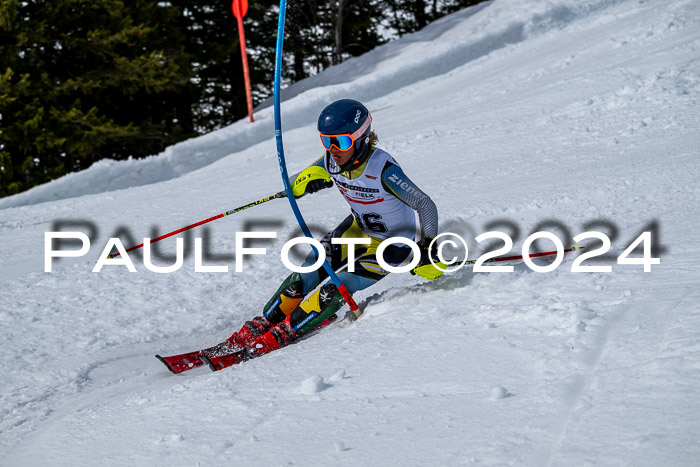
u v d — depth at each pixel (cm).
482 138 1380
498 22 2862
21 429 505
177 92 3136
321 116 579
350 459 336
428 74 2588
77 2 2708
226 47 3416
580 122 1290
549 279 548
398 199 608
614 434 306
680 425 299
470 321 498
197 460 367
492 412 353
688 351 358
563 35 2466
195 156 2233
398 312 563
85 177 2072
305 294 631
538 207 866
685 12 1884
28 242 1137
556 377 373
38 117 2539
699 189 780
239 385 466
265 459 354
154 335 697
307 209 1113
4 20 2453
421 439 342
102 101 3048
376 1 4225
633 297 463
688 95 1259
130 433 428
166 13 3042
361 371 447
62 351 662
